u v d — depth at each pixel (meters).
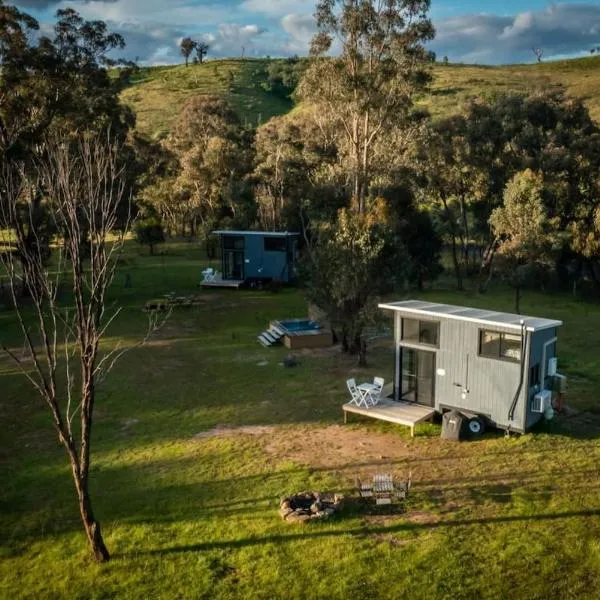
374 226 25.73
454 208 54.31
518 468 15.55
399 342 19.50
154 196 80.25
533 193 39.62
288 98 158.62
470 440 17.52
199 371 25.66
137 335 31.81
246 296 43.06
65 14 42.59
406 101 48.12
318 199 54.69
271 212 63.53
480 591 10.89
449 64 172.88
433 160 47.97
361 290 25.41
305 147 70.75
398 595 10.85
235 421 19.83
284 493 14.62
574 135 48.25
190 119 91.12
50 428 19.80
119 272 52.81
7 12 38.12
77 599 11.22
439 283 49.88
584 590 10.84
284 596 10.96
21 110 38.50
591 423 18.69
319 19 46.59
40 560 12.52
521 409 17.31
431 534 12.62
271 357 27.47
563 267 47.38
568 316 37.16
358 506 13.88
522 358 17.02
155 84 172.75
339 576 11.41
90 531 12.19
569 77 129.50
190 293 43.88
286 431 18.72
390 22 45.53
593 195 44.81
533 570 11.39
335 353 27.98
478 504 13.80
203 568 11.86
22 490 15.52
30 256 11.77
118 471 16.39
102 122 44.47
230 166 74.06
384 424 19.00
